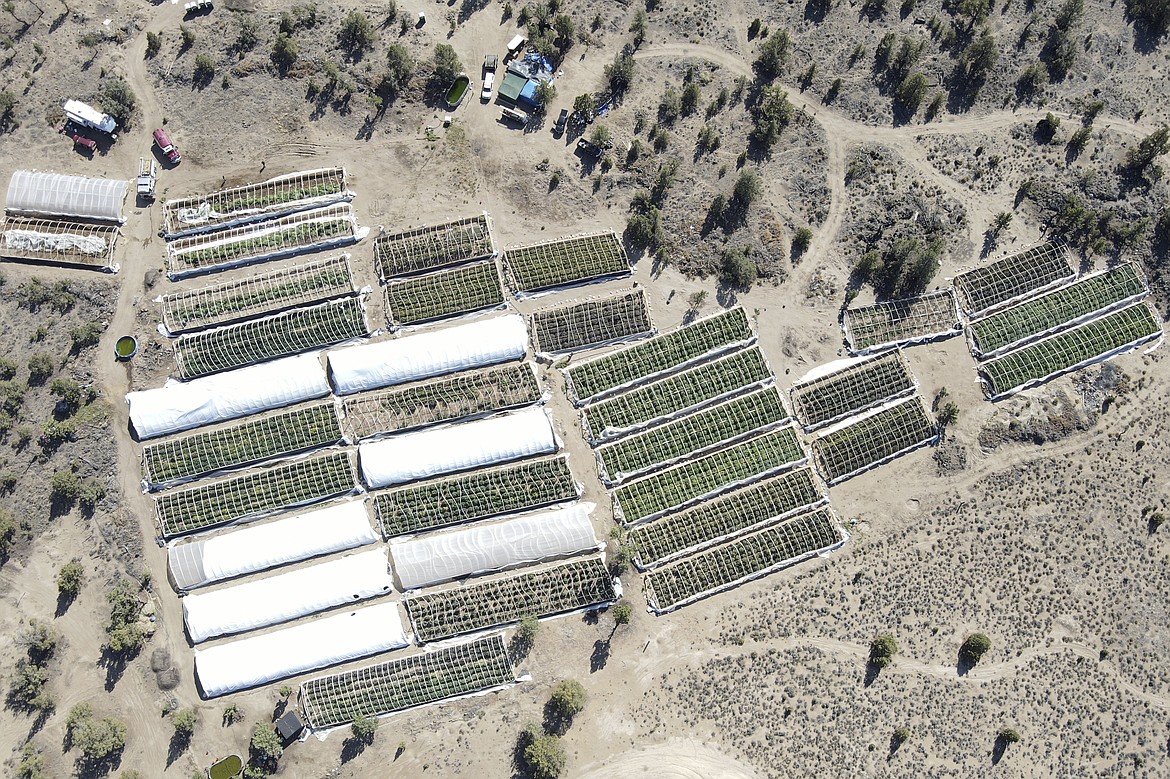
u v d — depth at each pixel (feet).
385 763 223.30
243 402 233.14
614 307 241.14
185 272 241.14
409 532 231.30
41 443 232.53
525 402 237.45
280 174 249.14
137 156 248.11
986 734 224.74
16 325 237.86
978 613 230.48
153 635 226.99
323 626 224.53
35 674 220.64
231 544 226.58
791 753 223.71
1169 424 240.12
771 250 246.47
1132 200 248.93
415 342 236.84
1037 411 239.09
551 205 248.73
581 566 229.45
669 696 226.79
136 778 217.77
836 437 236.63
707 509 232.73
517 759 224.12
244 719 223.51
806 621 229.45
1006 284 243.81
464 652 225.56
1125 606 231.71
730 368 239.30
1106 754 224.94
